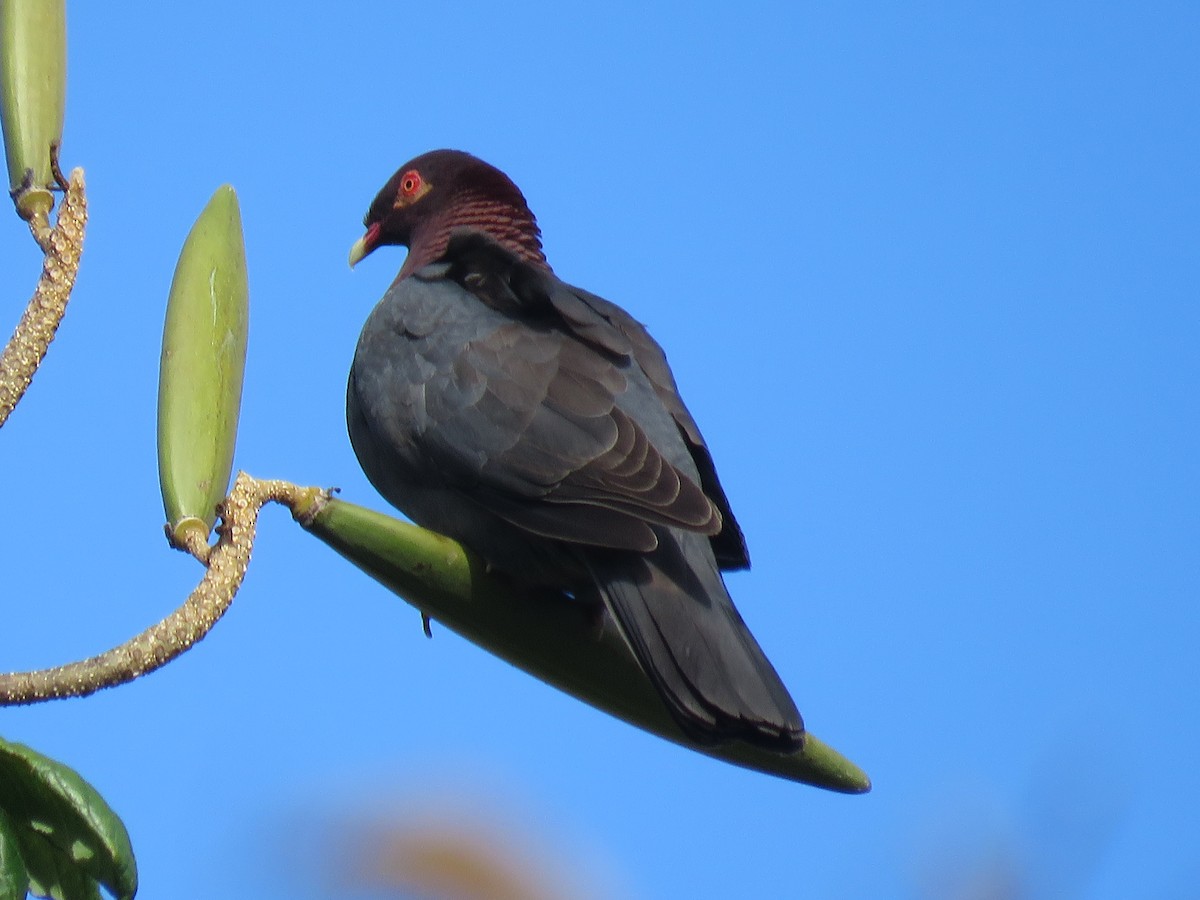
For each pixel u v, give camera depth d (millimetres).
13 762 4879
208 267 5902
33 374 5508
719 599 8109
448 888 5289
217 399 5641
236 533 5328
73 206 5609
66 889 5004
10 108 5730
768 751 6438
